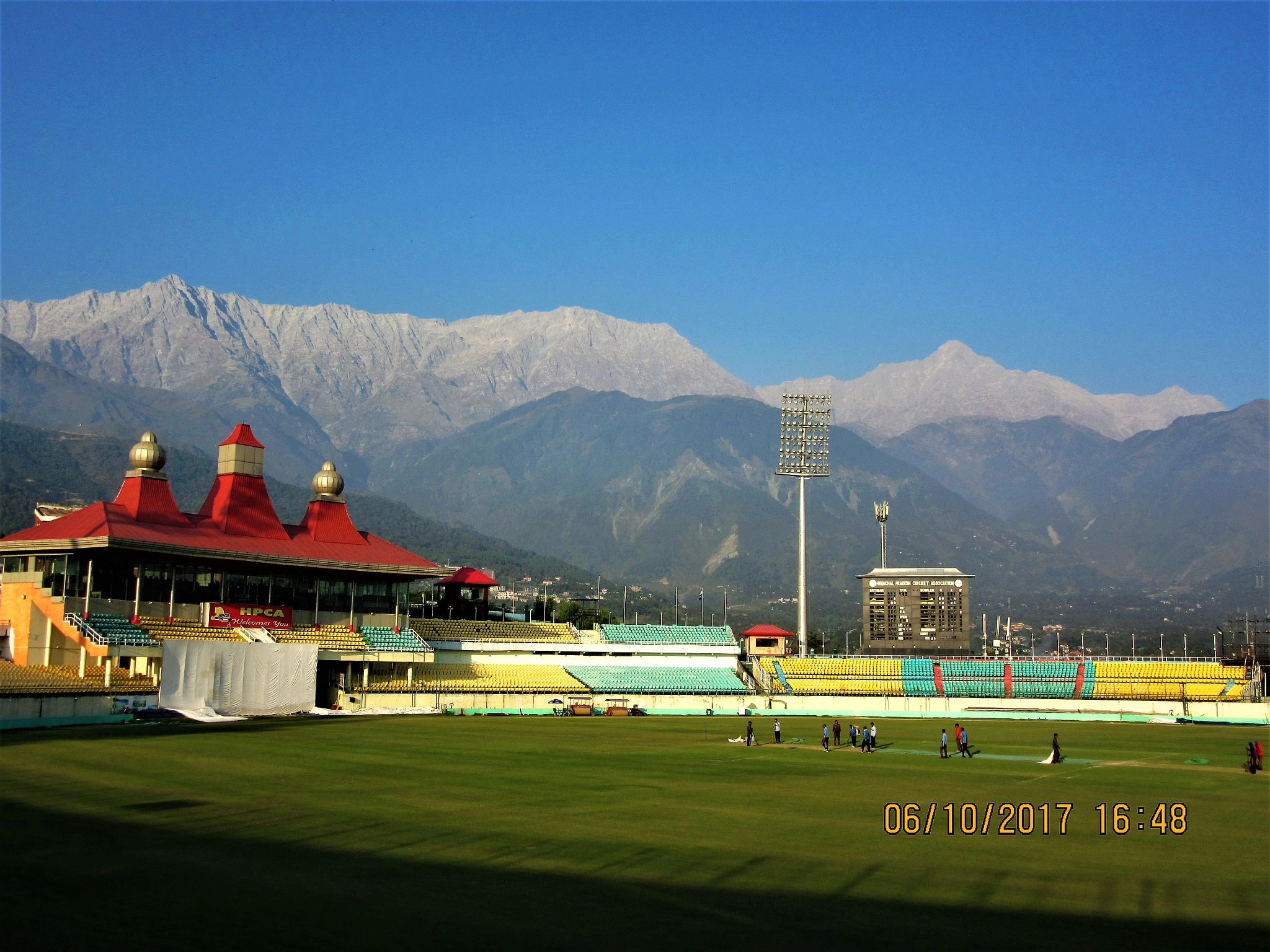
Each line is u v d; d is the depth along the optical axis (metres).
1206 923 37.16
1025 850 48.84
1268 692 157.12
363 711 122.69
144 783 60.34
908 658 173.12
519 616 180.50
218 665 108.38
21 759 68.88
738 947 32.66
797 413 187.00
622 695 145.12
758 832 51.22
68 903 34.72
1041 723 134.00
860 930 35.06
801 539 183.88
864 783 70.00
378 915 34.56
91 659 112.62
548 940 32.66
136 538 114.56
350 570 134.50
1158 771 80.19
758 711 144.25
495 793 61.41
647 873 41.94
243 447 134.88
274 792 58.88
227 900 35.69
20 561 119.38
